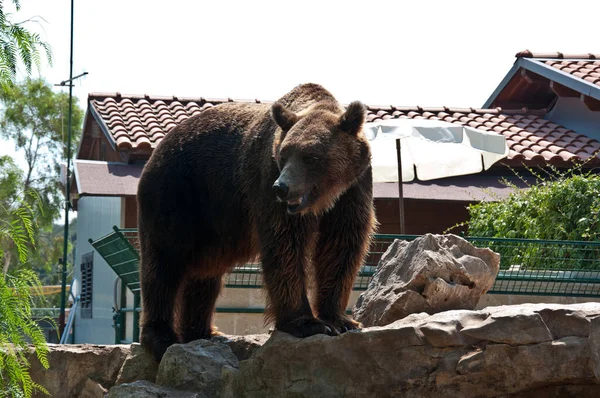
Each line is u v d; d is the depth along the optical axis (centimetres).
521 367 614
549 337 615
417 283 753
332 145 656
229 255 785
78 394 838
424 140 1223
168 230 801
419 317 679
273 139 694
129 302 1480
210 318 869
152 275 815
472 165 1350
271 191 681
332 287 713
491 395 625
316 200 658
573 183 1184
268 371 674
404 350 636
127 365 809
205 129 798
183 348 740
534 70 1852
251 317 1112
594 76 1731
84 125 2027
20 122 3547
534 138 1755
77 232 2308
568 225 1161
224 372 705
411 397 634
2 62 586
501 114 1959
